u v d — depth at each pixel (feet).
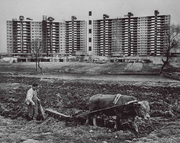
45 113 34.27
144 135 25.23
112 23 476.54
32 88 32.76
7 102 47.67
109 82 110.93
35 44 386.11
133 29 451.94
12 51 455.63
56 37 483.10
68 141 22.25
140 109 25.18
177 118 34.45
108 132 25.99
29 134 24.89
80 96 58.08
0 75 159.63
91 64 238.07
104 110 27.61
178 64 161.07
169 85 94.89
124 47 466.70
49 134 24.94
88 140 22.54
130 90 74.79
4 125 29.55
